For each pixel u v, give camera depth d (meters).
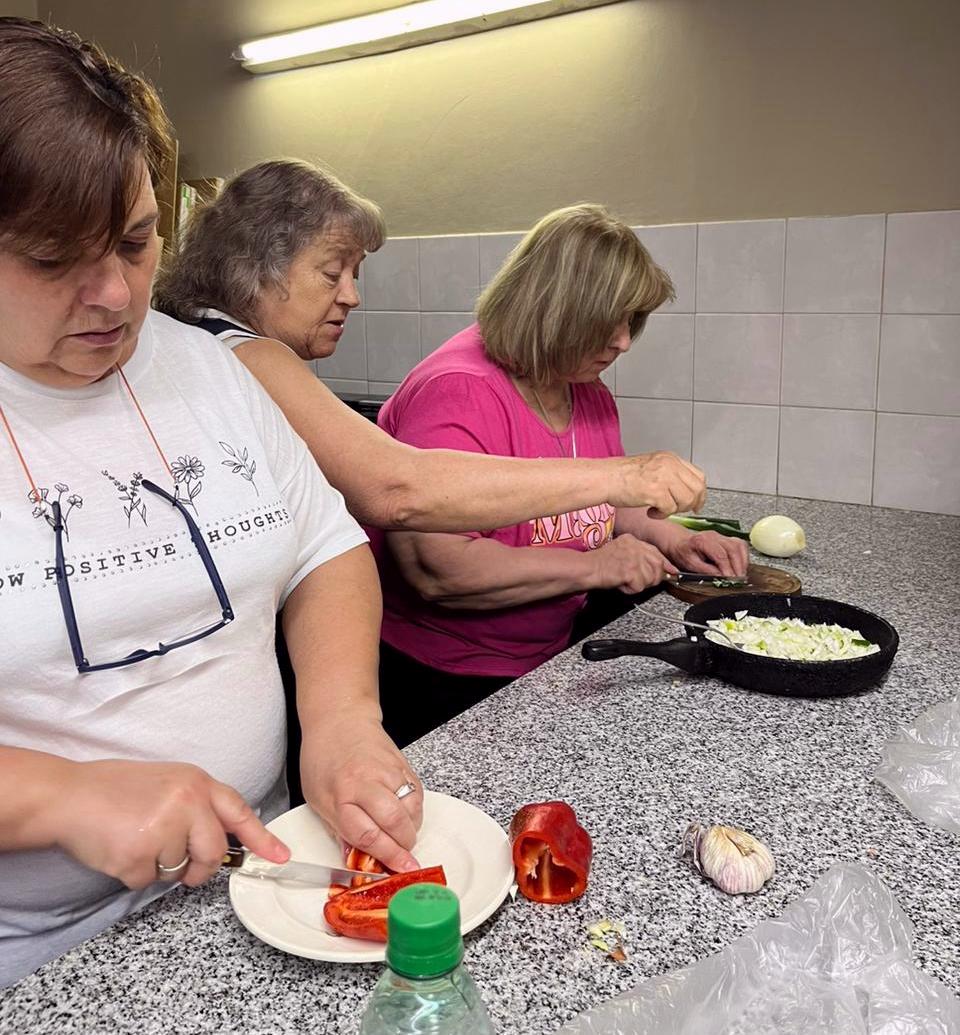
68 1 3.20
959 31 1.92
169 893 0.78
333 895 0.73
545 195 2.47
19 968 0.82
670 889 0.78
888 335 2.11
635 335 1.66
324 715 0.87
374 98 2.69
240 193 1.29
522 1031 0.63
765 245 2.20
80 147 0.61
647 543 1.71
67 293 0.69
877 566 1.77
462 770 0.98
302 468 1.01
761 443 2.31
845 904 0.73
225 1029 0.64
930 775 0.94
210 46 2.94
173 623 0.85
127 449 0.85
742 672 1.15
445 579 1.49
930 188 2.01
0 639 0.75
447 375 1.53
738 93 2.17
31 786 0.68
